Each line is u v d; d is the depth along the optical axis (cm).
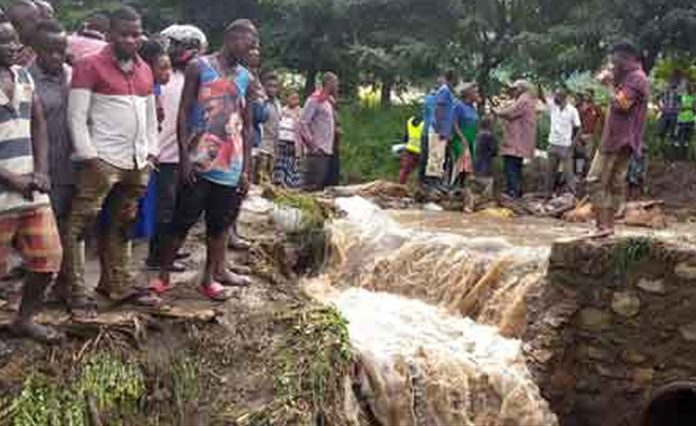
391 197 1289
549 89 1777
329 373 565
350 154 1806
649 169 1545
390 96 2138
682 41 1596
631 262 750
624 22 1631
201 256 767
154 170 698
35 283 523
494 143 1400
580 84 1855
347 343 599
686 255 731
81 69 550
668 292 739
